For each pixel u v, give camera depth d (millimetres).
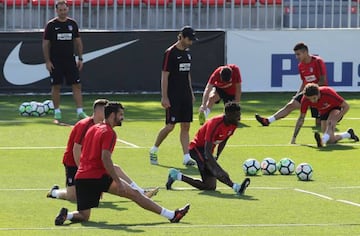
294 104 56438
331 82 72875
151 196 33812
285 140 51906
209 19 79000
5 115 61719
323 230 28953
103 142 29672
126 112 63469
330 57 72625
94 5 78250
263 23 78938
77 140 33188
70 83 58500
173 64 43531
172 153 47281
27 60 70938
